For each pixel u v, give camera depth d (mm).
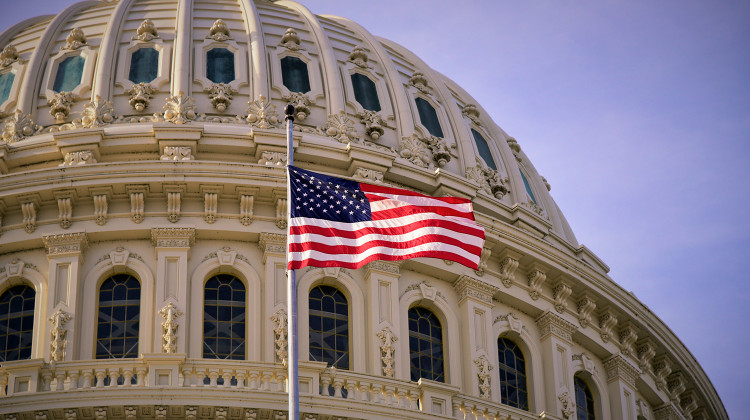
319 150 50406
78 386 41719
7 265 46875
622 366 52000
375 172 50750
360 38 58594
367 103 54781
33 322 45812
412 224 38625
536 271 50812
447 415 42906
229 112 52344
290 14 58281
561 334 50469
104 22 56938
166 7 57188
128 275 46875
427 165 53250
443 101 57281
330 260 37094
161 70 53594
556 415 48469
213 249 47344
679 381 55531
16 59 55969
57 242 46750
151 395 40500
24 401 40281
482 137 57906
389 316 47031
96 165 47781
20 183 47531
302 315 46156
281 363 43281
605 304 52406
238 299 46656
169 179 47594
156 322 45094
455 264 49312
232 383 41938
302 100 53188
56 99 52656
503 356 49438
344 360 46219
